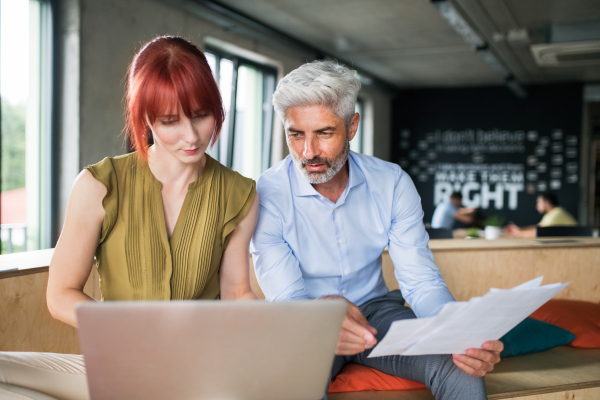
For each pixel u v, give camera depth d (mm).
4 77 3961
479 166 10430
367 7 6031
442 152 10703
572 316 2398
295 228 1631
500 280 2646
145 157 1137
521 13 6180
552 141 9938
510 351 2072
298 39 7352
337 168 1475
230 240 1339
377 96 10453
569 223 6492
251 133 7191
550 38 6703
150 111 1054
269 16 6379
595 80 9609
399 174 1712
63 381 1089
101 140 4598
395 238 1685
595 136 11508
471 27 6066
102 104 4594
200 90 1057
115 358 796
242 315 801
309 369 871
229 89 6695
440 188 10727
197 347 809
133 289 1211
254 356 836
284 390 879
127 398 838
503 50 7574
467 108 10516
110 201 1169
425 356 1368
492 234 5012
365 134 10328
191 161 1123
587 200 11438
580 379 1835
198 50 1118
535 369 1947
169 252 1216
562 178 9875
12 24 4008
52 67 4340
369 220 1688
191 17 5645
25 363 1072
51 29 4316
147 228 1202
